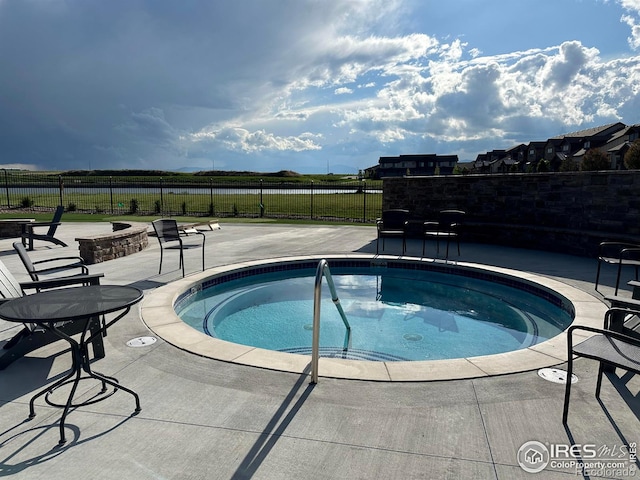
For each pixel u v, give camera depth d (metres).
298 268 8.49
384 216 9.91
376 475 2.14
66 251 9.62
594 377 3.23
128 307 2.86
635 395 2.95
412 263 8.47
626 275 6.88
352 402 2.86
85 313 2.57
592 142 54.72
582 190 8.68
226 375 3.28
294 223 16.25
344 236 12.23
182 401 2.89
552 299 6.05
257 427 2.57
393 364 3.46
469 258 8.61
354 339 5.10
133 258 8.65
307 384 3.12
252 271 7.85
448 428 2.55
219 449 2.35
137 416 2.70
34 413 2.73
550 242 9.35
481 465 2.21
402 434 2.49
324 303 6.59
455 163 85.31
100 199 28.19
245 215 19.16
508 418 2.67
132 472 2.16
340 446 2.38
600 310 4.99
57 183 26.50
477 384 3.12
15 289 3.71
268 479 2.11
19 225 12.35
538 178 9.55
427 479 2.11
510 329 5.47
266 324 5.62
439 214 10.41
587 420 2.64
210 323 5.64
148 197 30.97
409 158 85.88
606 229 8.27
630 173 7.75
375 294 7.09
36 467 2.20
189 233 7.66
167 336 4.11
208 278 6.86
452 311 6.22
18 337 3.42
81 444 2.40
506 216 10.32
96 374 2.81
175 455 2.30
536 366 3.41
